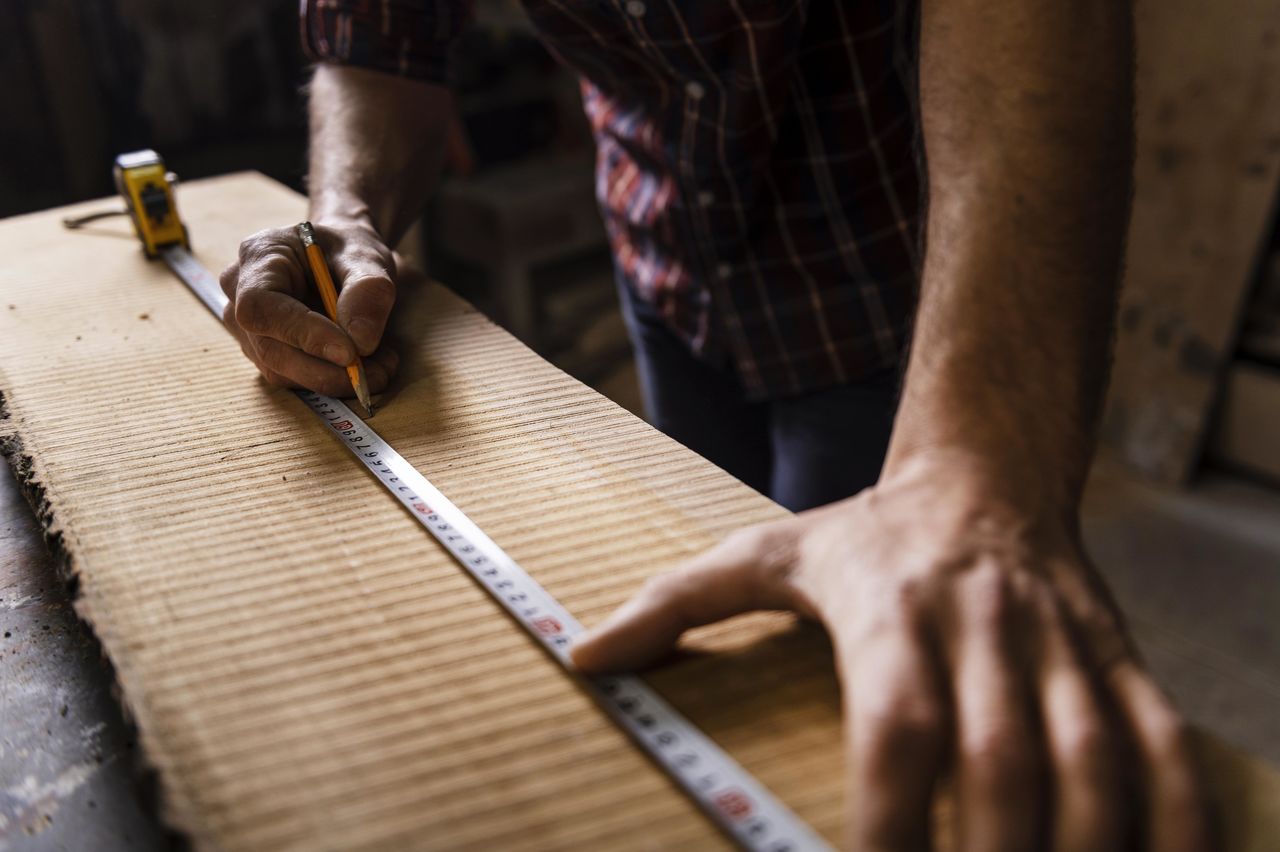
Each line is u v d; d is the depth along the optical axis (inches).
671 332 57.7
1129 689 18.6
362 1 46.3
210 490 29.1
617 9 41.9
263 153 113.4
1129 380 99.8
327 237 38.3
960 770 17.6
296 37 112.7
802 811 19.0
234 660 22.9
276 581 25.4
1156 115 93.0
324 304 36.1
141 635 23.6
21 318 41.2
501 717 21.4
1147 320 97.5
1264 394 93.6
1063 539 21.9
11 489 34.4
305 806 19.3
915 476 23.6
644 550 26.3
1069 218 25.6
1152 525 93.0
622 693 21.7
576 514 27.8
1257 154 87.8
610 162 56.5
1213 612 83.1
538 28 46.7
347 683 22.2
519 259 119.5
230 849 18.4
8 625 28.1
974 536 21.6
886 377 50.9
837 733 20.8
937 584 20.6
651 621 22.2
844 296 49.4
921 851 16.8
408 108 47.4
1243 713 74.1
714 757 20.0
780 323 50.8
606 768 20.1
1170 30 90.2
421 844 18.5
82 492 29.1
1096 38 26.1
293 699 21.8
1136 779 17.5
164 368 36.8
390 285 34.9
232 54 109.4
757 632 23.7
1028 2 26.2
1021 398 24.1
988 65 26.8
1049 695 18.5
